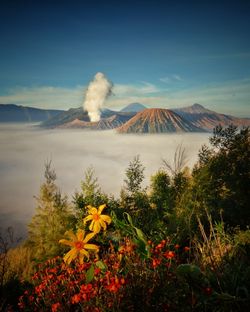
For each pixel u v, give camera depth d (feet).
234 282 6.57
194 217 14.28
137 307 6.28
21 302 9.08
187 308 5.82
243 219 15.21
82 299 6.72
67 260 7.81
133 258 7.72
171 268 6.84
